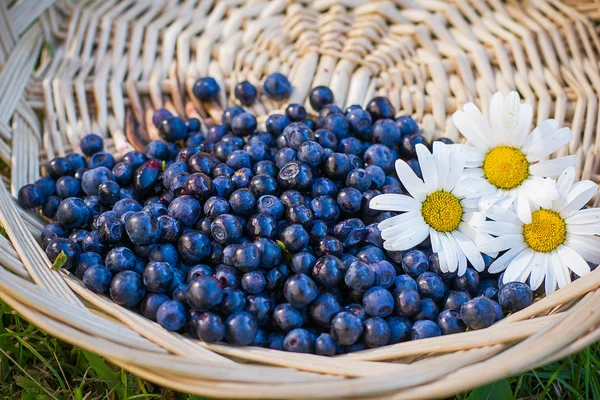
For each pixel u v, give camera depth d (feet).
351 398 0.94
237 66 1.36
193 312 1.05
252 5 1.41
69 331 0.97
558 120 1.26
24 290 1.00
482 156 1.18
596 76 1.29
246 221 1.15
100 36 1.38
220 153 1.22
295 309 1.07
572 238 1.13
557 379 1.14
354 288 1.08
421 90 1.32
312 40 1.36
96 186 1.20
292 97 1.32
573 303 1.04
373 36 1.36
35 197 1.20
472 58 1.34
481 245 1.13
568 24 1.34
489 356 0.98
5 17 1.34
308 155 1.17
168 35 1.38
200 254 1.11
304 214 1.13
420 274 1.13
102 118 1.32
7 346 1.18
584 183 1.12
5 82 1.30
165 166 1.24
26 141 1.28
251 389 0.94
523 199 1.14
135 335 1.02
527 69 1.33
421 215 1.15
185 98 1.35
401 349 1.01
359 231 1.15
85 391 1.17
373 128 1.25
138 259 1.12
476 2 1.38
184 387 0.95
